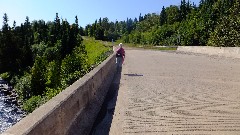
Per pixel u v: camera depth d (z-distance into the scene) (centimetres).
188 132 665
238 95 1079
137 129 690
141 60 2923
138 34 15425
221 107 895
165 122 741
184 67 2153
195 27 9256
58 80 4209
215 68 2072
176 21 14500
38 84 5525
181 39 9619
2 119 3741
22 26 13500
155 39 11956
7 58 9462
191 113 827
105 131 687
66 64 4250
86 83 788
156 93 1126
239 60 2902
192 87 1256
